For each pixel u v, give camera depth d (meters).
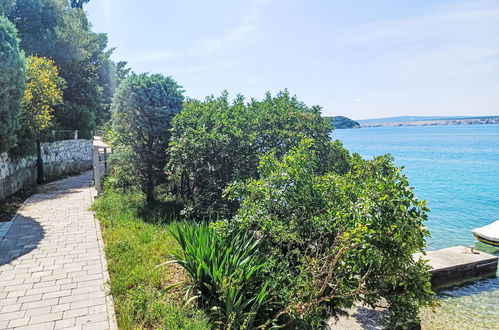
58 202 11.05
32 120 12.73
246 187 6.62
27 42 20.70
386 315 5.60
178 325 4.23
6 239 7.41
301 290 4.82
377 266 4.98
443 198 21.14
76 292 5.11
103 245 7.10
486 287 8.52
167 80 11.30
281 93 10.80
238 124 9.38
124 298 4.95
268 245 5.97
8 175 11.51
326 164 9.63
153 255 6.44
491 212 17.50
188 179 10.98
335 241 5.00
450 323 6.76
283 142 9.46
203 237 5.43
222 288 4.44
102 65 33.78
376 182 5.03
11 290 5.13
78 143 21.08
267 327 4.63
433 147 65.06
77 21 26.42
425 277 5.18
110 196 11.20
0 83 9.07
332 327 5.23
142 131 10.90
